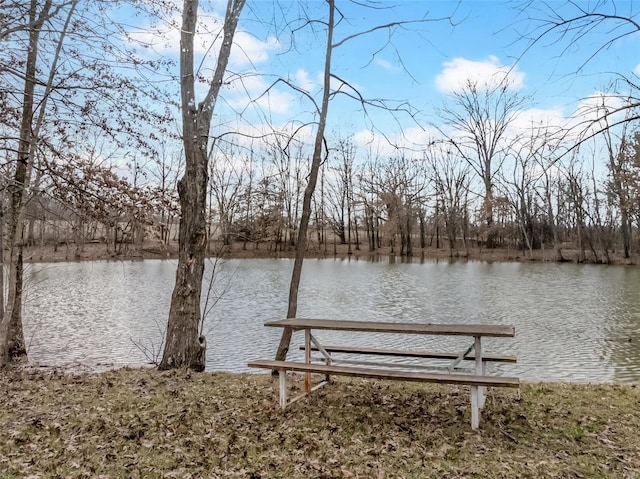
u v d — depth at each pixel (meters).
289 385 5.92
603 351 10.15
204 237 7.25
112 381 6.18
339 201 53.59
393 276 27.44
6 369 7.75
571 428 4.29
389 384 5.88
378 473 3.55
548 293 19.83
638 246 38.16
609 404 4.96
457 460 3.72
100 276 25.73
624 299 18.00
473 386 4.28
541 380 7.91
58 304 16.81
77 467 3.72
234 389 5.72
